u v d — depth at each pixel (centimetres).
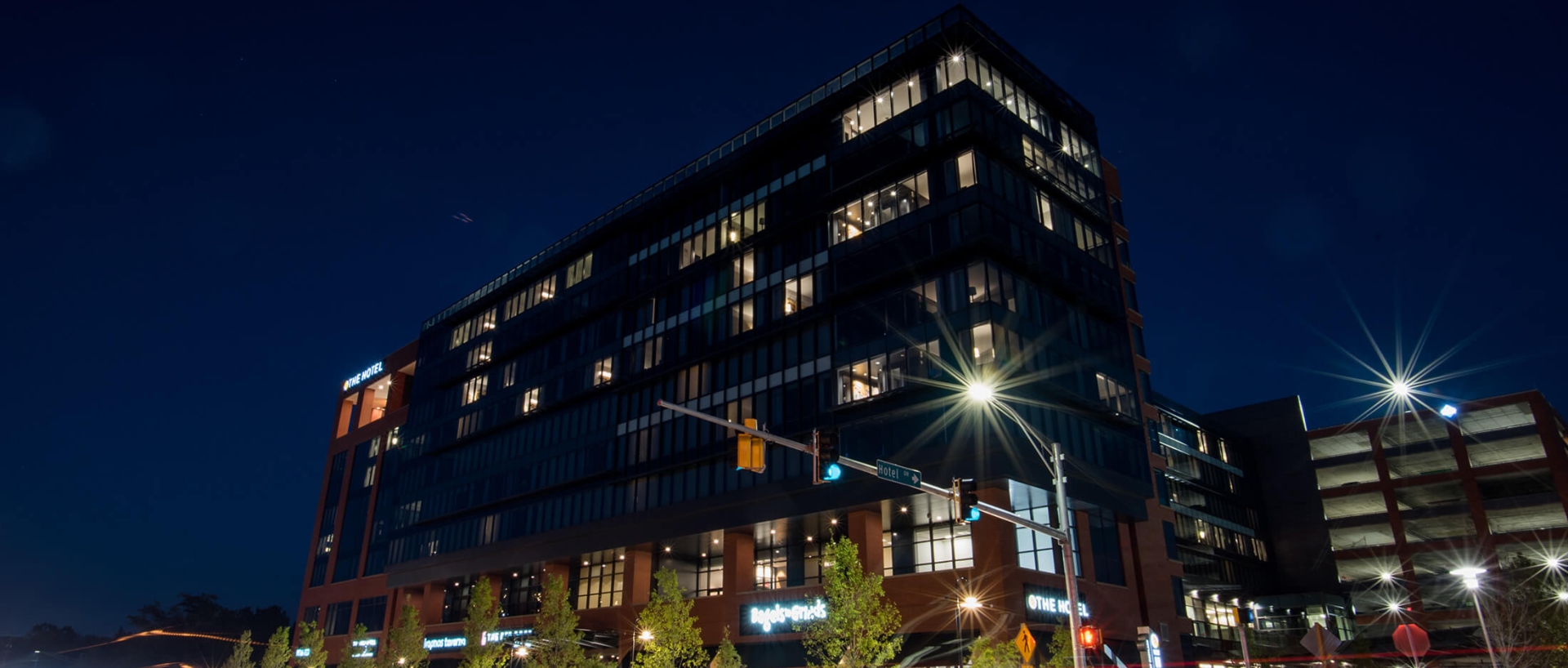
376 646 8744
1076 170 6112
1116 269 6184
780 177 6412
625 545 6378
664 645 4628
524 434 7844
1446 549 8656
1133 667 5391
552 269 8319
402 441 9619
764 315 6112
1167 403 8681
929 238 5253
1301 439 9800
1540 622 4484
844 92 6028
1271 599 8225
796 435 5591
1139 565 5741
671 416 6475
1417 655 2144
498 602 7519
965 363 4884
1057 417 5141
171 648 17412
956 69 5531
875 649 4003
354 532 10450
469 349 9088
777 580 5969
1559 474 8338
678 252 7012
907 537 5428
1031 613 4659
